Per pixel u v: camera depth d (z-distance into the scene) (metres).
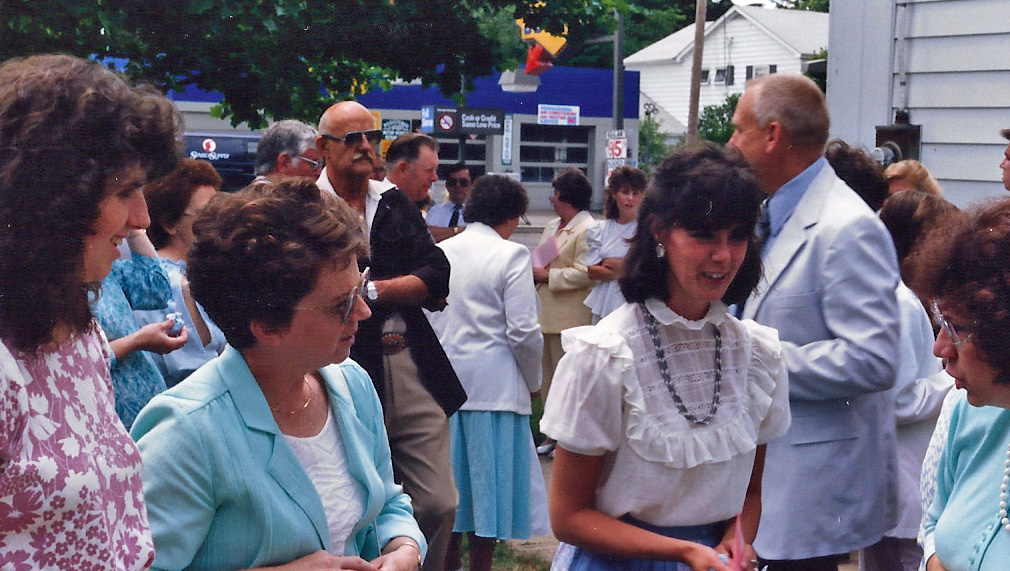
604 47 59.88
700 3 18.61
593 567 2.54
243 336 2.01
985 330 1.88
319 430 2.16
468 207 5.48
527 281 5.31
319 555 2.02
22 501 1.57
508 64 8.61
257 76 7.58
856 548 3.46
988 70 7.91
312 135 5.09
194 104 27.12
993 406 1.98
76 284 1.64
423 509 4.36
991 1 7.82
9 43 6.83
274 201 2.00
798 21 55.22
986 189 8.02
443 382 4.48
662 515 2.48
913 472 3.88
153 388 3.31
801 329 3.39
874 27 8.57
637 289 2.48
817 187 3.47
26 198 1.57
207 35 7.18
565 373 2.48
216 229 2.00
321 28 7.64
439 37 8.10
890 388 3.33
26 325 1.57
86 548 1.63
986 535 2.05
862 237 3.34
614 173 7.74
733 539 2.54
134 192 1.71
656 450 2.42
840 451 3.42
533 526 5.38
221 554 1.97
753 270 2.54
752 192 2.36
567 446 2.46
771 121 3.45
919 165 5.59
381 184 4.60
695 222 2.35
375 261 4.44
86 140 1.61
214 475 1.95
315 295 2.00
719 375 2.51
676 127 54.84
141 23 6.97
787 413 2.65
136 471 1.78
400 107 37.12
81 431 1.67
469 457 5.23
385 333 4.39
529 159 43.12
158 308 3.46
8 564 1.57
